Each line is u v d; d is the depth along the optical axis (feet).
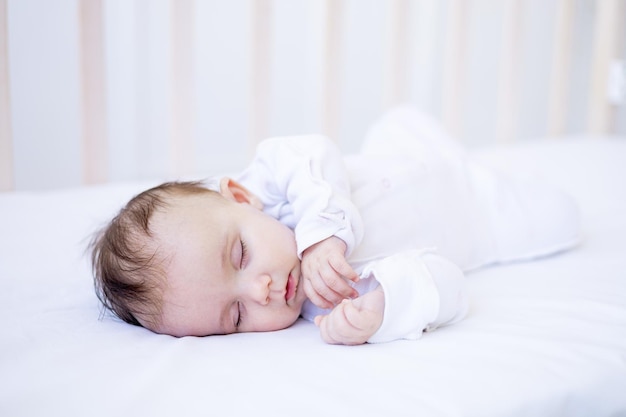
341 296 2.77
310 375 2.23
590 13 8.38
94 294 3.16
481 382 2.19
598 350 2.47
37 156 6.27
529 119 9.12
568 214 4.02
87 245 3.55
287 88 8.07
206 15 7.47
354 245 2.99
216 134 7.80
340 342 2.57
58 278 3.35
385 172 3.69
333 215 2.87
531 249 3.97
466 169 4.07
